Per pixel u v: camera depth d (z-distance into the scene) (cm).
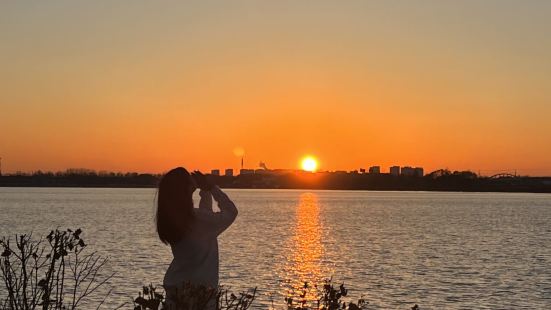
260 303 2725
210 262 662
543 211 15475
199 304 579
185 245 655
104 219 9619
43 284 699
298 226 8906
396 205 19538
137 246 5369
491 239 7012
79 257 4056
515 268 4381
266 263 4478
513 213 14200
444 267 4397
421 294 3262
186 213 651
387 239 6831
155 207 669
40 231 7006
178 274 657
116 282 3142
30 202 18062
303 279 3688
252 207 16800
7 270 707
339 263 4556
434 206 18938
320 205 18950
